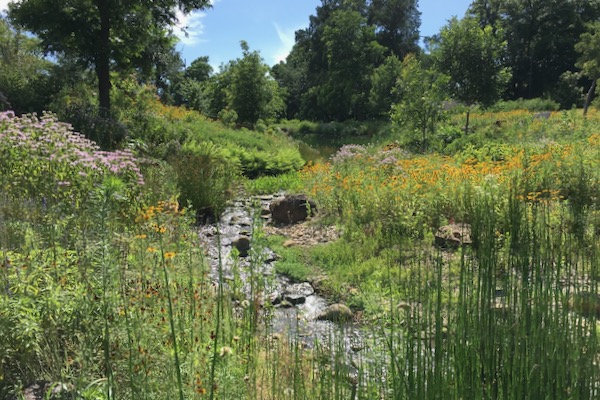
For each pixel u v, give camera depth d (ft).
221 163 36.04
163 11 58.23
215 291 13.96
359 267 19.65
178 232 16.07
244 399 8.96
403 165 33.73
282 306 17.20
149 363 8.52
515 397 8.19
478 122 83.05
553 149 31.99
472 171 27.94
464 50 70.64
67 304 9.25
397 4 198.39
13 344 8.93
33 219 14.78
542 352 8.29
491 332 8.65
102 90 54.85
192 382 8.25
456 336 8.67
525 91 178.60
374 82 146.20
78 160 20.68
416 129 59.41
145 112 62.39
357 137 122.62
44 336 8.91
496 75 71.15
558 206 20.95
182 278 13.21
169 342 9.47
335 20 163.53
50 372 9.07
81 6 51.98
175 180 28.94
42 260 11.12
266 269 20.47
